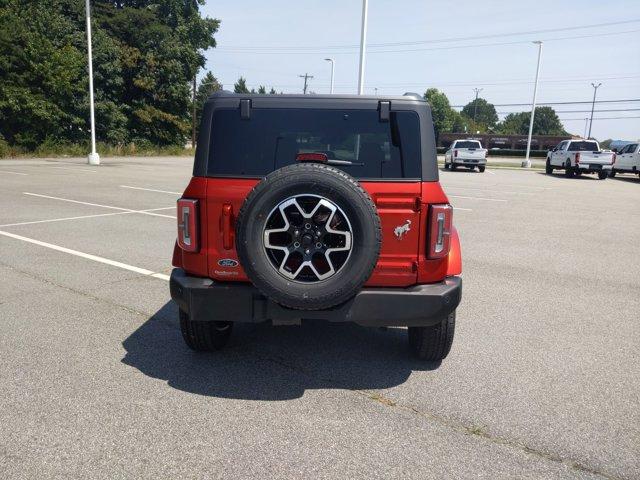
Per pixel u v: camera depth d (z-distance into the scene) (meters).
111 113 40.09
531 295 6.41
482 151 33.00
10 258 7.55
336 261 3.46
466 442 3.19
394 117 3.70
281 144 3.74
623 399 3.78
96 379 3.94
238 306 3.66
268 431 3.27
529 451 3.11
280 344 4.73
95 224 10.30
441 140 84.06
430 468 2.92
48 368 4.11
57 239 8.87
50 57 32.62
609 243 9.90
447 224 3.66
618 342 4.91
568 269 7.79
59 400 3.61
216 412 3.50
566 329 5.24
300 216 3.37
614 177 31.77
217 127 3.73
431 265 3.71
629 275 7.51
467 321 5.42
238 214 3.38
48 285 6.30
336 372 4.16
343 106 3.72
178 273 3.91
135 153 41.41
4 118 31.45
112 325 5.07
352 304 3.60
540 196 18.22
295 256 3.46
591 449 3.15
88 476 2.80
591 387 3.97
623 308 5.98
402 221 3.64
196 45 49.91
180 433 3.23
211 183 3.68
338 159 3.74
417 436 3.25
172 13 48.59
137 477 2.80
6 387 3.78
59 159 31.72
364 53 22.73
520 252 8.91
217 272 3.74
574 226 11.80
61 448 3.05
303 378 4.04
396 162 3.67
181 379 3.97
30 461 2.92
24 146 32.84
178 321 5.22
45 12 35.34
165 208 12.52
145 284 6.41
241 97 3.76
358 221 3.30
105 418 3.39
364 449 3.09
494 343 4.83
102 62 39.25
